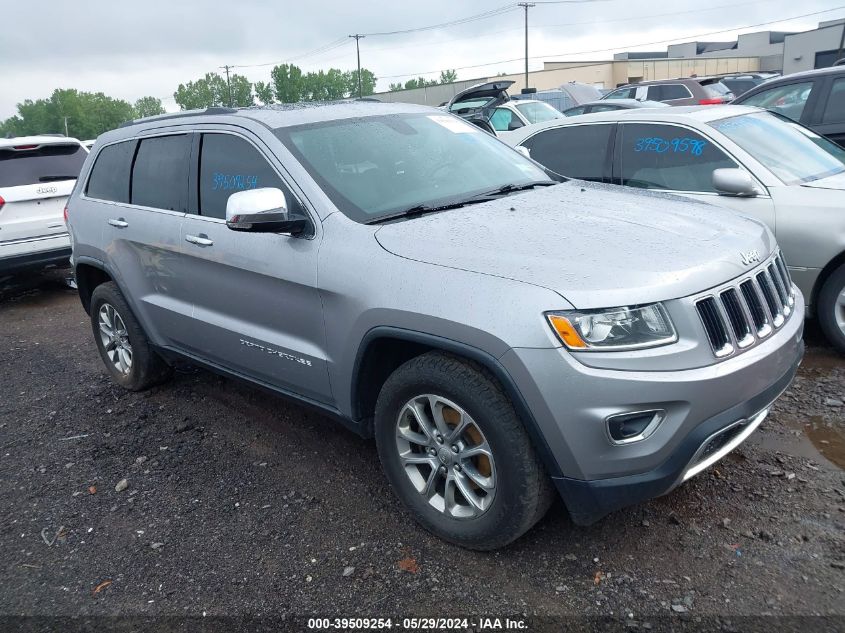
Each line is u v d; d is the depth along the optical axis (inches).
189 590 122.0
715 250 117.4
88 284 220.1
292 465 161.8
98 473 166.4
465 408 114.9
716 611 106.4
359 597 116.6
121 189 193.8
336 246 131.5
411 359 122.8
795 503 129.7
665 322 105.0
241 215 129.4
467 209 139.3
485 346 108.1
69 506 152.9
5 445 186.4
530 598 112.7
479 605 112.3
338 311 130.1
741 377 108.8
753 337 115.0
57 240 348.8
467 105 494.0
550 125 246.5
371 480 151.8
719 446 113.7
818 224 185.5
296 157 144.6
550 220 130.4
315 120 157.0
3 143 342.3
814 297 192.7
